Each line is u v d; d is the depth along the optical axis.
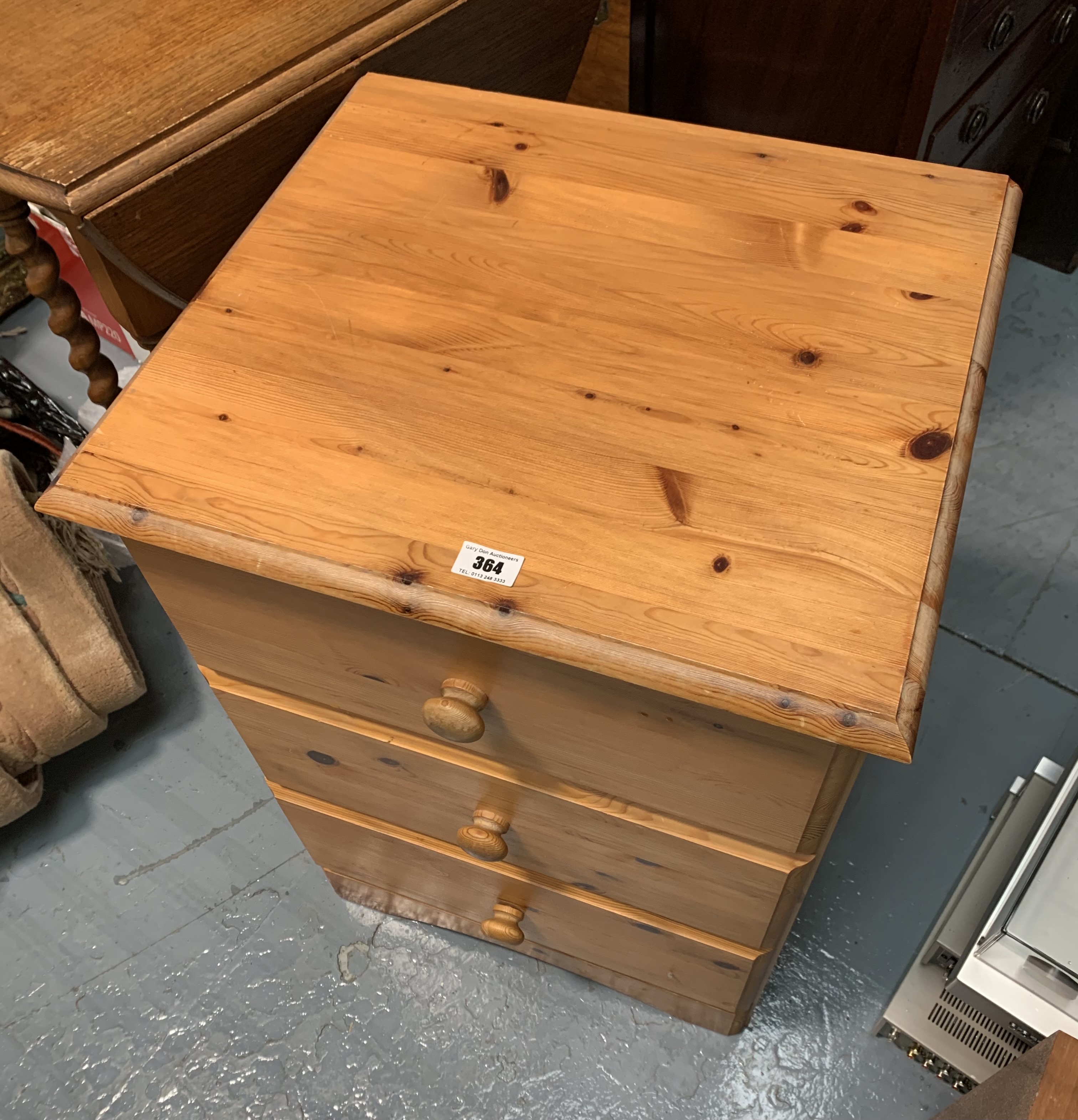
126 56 0.88
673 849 0.82
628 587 0.62
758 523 0.64
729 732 0.65
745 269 0.77
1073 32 1.37
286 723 0.89
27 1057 1.15
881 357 0.72
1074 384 1.62
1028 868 0.94
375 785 0.94
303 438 0.69
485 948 1.21
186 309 0.76
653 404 0.70
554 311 0.75
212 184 0.88
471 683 0.71
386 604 0.63
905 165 0.83
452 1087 1.13
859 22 1.14
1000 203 0.80
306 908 1.24
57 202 0.80
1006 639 1.40
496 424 0.69
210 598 0.74
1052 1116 0.67
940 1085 1.11
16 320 1.62
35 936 1.23
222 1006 1.18
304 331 0.74
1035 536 1.48
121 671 1.23
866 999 1.16
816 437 0.68
